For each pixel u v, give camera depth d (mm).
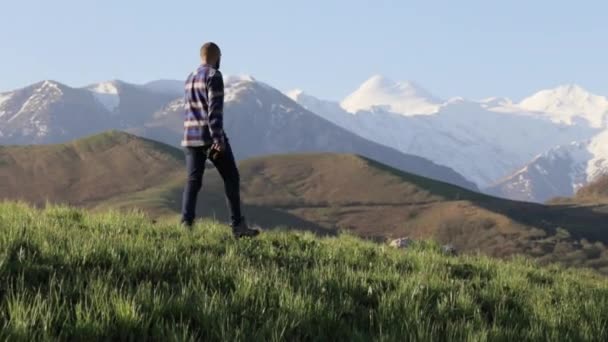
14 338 4344
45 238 7375
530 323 6398
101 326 4766
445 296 6973
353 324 5660
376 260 9891
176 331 4828
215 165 9906
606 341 6363
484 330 5613
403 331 5438
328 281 7070
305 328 5371
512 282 9000
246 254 8664
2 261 5812
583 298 8523
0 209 11406
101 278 5910
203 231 10367
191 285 6238
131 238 8047
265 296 5988
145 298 5355
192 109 10016
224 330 4945
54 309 4910
